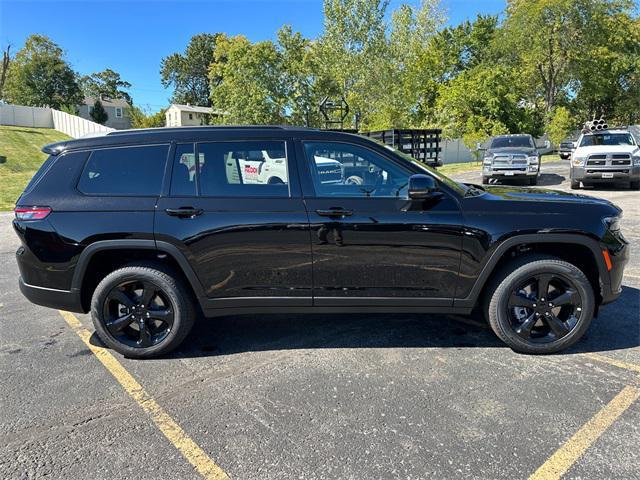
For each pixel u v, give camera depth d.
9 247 8.02
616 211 3.55
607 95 41.75
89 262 3.45
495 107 27.06
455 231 3.34
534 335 3.57
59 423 2.75
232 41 40.19
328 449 2.46
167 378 3.29
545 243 3.47
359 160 3.47
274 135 3.48
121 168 3.51
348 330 4.09
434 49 42.06
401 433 2.59
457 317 4.36
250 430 2.65
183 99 73.44
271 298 3.49
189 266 3.41
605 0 33.97
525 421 2.67
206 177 3.45
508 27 36.28
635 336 3.81
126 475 2.29
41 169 3.61
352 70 34.25
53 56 56.81
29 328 4.27
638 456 2.36
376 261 3.39
